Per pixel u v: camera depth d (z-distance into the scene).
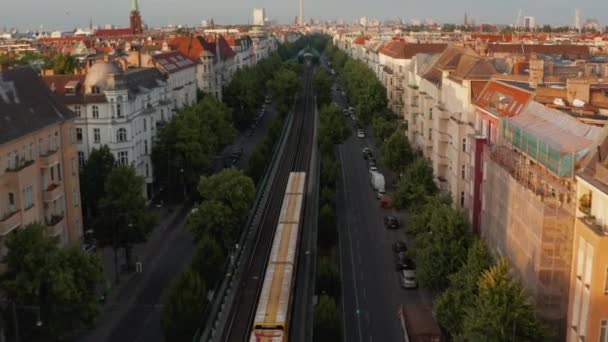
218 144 148.75
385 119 168.50
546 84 87.62
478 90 96.44
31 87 90.44
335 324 69.25
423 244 78.12
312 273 94.31
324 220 100.62
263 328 68.00
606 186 51.31
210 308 80.44
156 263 97.31
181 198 129.62
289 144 187.38
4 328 64.75
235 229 97.94
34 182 82.88
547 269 57.59
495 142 82.56
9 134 78.19
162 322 70.88
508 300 54.81
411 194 102.75
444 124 111.25
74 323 65.56
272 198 134.62
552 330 57.53
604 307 51.44
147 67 149.62
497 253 72.88
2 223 73.44
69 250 66.69
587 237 52.81
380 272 93.69
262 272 95.62
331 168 133.50
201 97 192.38
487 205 78.19
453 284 66.81
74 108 116.19
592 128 59.28
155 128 135.25
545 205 56.66
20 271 63.69
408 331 70.88
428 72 134.50
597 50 198.00
